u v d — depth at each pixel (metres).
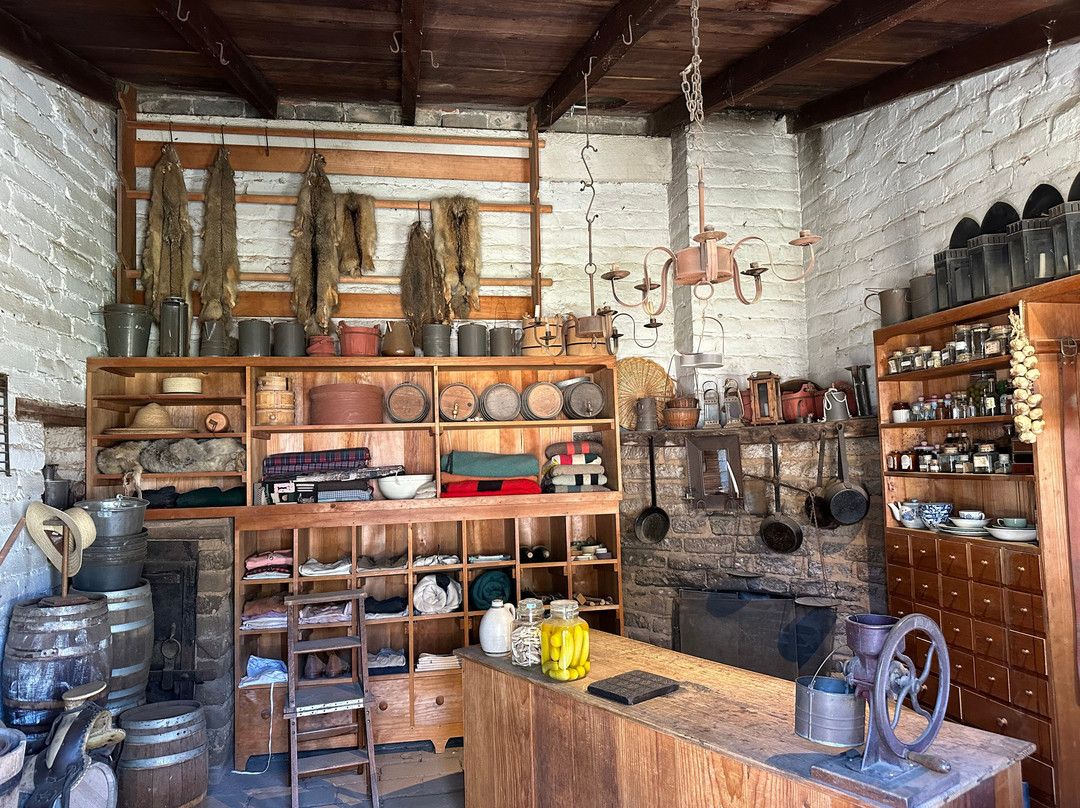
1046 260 3.05
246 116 4.70
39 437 3.46
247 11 3.59
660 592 4.75
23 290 3.37
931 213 4.04
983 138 3.70
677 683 2.47
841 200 4.77
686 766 2.09
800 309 5.14
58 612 2.86
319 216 4.52
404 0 3.29
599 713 2.36
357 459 4.34
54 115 3.73
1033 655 3.08
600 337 3.48
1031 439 3.02
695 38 2.92
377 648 4.51
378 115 4.88
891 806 1.62
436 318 4.69
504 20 3.76
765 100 4.81
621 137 5.16
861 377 4.39
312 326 4.51
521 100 4.87
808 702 1.88
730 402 4.79
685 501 4.70
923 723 2.16
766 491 4.53
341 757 3.66
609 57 3.81
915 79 4.02
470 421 4.41
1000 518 3.51
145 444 4.11
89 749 2.63
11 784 2.05
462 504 4.27
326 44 3.96
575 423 4.57
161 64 4.16
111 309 4.10
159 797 3.04
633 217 5.20
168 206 4.40
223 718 3.91
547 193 5.08
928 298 3.75
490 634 2.93
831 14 3.56
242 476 4.41
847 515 4.20
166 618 3.90
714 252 2.39
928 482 4.05
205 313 4.31
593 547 4.63
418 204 4.81
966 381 3.76
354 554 4.16
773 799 1.88
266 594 4.40
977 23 3.49
